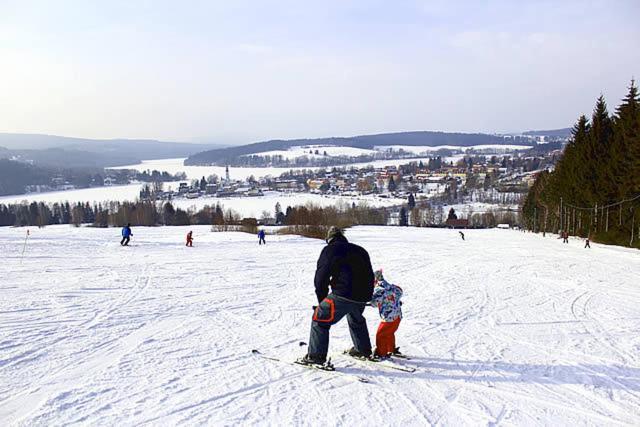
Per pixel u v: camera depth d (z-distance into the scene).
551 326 8.79
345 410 4.55
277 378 5.38
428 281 15.65
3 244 24.88
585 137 55.50
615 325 8.99
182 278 14.31
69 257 19.84
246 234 41.81
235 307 9.88
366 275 5.70
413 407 4.68
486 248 33.88
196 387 5.04
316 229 46.31
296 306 10.14
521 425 4.34
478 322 9.00
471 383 5.42
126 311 9.02
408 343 7.17
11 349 6.25
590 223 49.38
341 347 6.67
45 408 4.40
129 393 4.83
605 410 4.72
